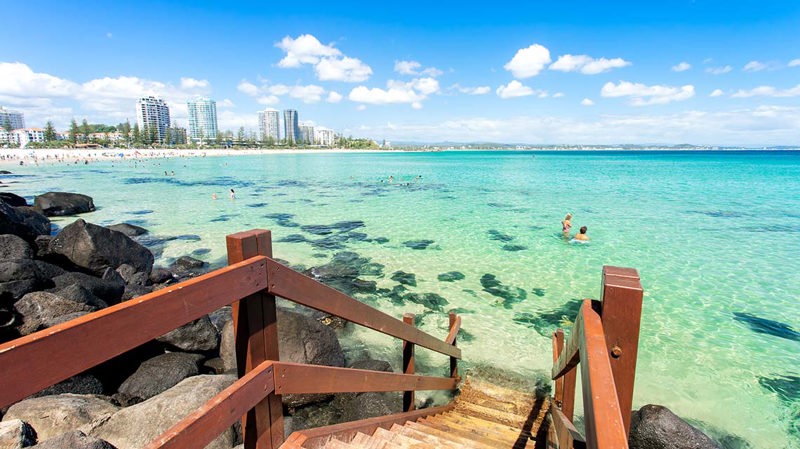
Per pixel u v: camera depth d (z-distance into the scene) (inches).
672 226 764.0
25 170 2330.2
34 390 41.2
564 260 557.9
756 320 373.7
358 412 235.6
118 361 263.3
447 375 291.3
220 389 197.0
